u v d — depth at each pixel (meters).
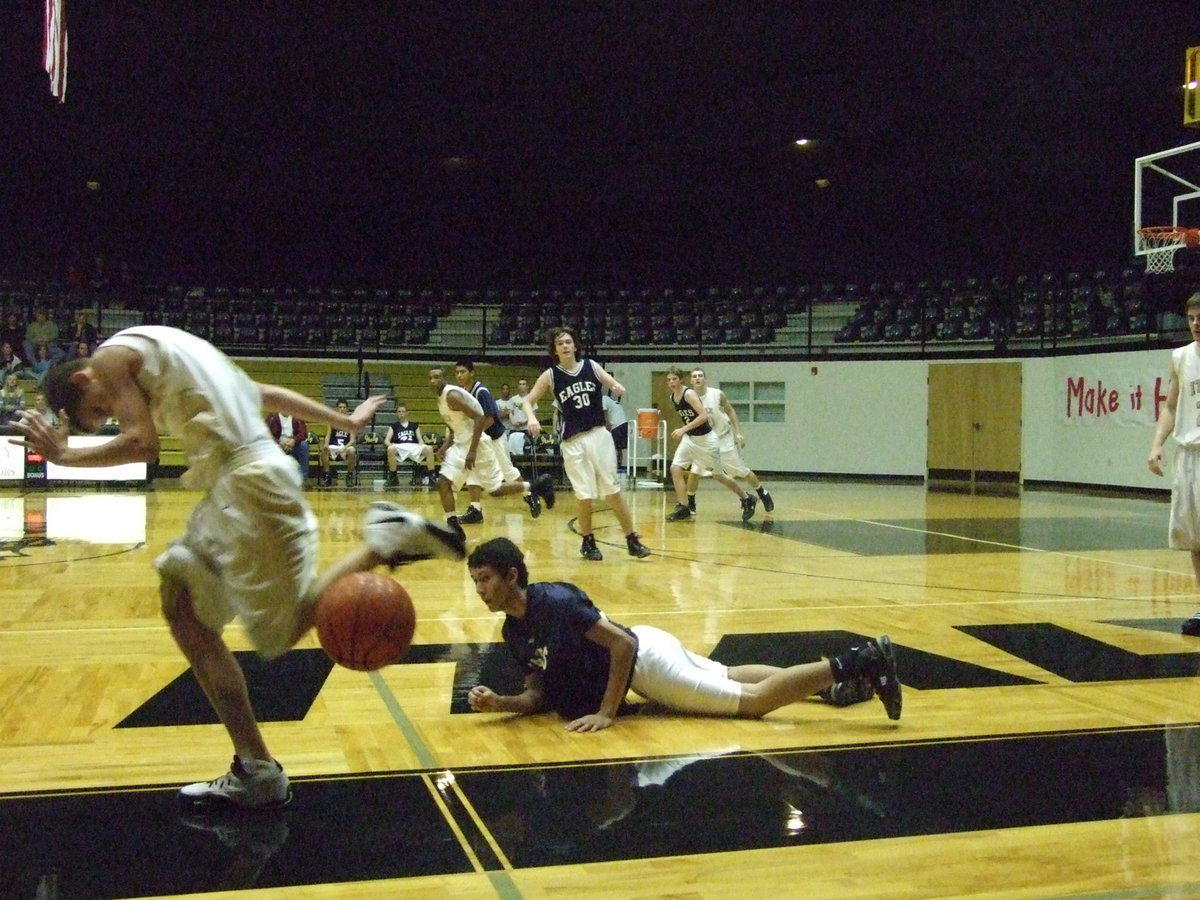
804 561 9.09
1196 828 3.05
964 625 6.19
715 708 4.17
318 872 2.71
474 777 3.46
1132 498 17.05
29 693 4.59
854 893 2.60
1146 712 4.32
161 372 2.91
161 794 3.30
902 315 22.55
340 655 2.89
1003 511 14.38
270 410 3.34
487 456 11.53
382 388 21.59
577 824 3.05
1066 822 3.09
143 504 14.21
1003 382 20.61
